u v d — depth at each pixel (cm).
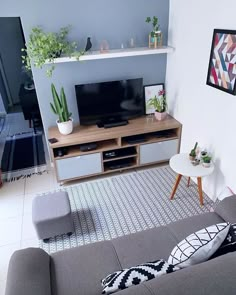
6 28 488
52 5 249
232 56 193
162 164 323
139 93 304
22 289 117
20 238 218
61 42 261
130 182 288
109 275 125
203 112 247
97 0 259
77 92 280
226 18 195
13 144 393
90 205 254
